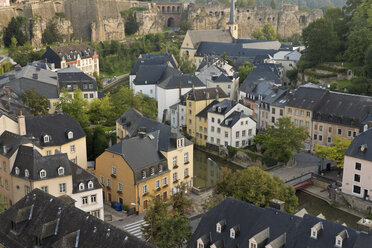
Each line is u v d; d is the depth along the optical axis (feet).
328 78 622.13
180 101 556.10
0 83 510.58
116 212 329.11
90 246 200.13
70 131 370.73
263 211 224.74
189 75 595.06
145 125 392.88
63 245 200.13
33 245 215.51
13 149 309.22
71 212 216.95
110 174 339.36
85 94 554.87
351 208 358.43
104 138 416.67
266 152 435.94
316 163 440.04
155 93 651.66
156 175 336.49
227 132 474.49
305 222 210.18
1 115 338.95
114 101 521.65
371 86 531.09
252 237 209.05
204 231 235.40
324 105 463.01
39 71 546.67
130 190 325.21
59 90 537.65
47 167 297.74
